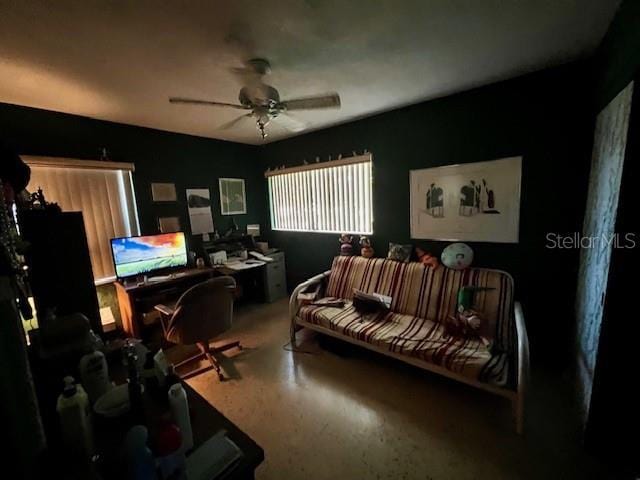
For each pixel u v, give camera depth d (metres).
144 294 2.75
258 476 1.42
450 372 1.81
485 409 1.80
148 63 1.71
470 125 2.38
